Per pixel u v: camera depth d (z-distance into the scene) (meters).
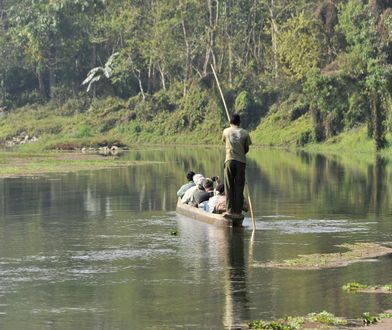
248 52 106.25
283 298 15.05
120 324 13.54
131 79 119.38
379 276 16.80
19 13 123.88
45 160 62.47
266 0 103.00
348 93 76.25
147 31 112.06
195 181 28.05
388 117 71.75
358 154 70.19
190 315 14.01
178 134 105.69
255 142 93.69
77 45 121.25
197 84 106.31
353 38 72.44
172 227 24.30
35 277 17.16
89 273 17.52
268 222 25.11
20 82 129.88
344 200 31.52
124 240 21.86
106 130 111.75
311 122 87.81
